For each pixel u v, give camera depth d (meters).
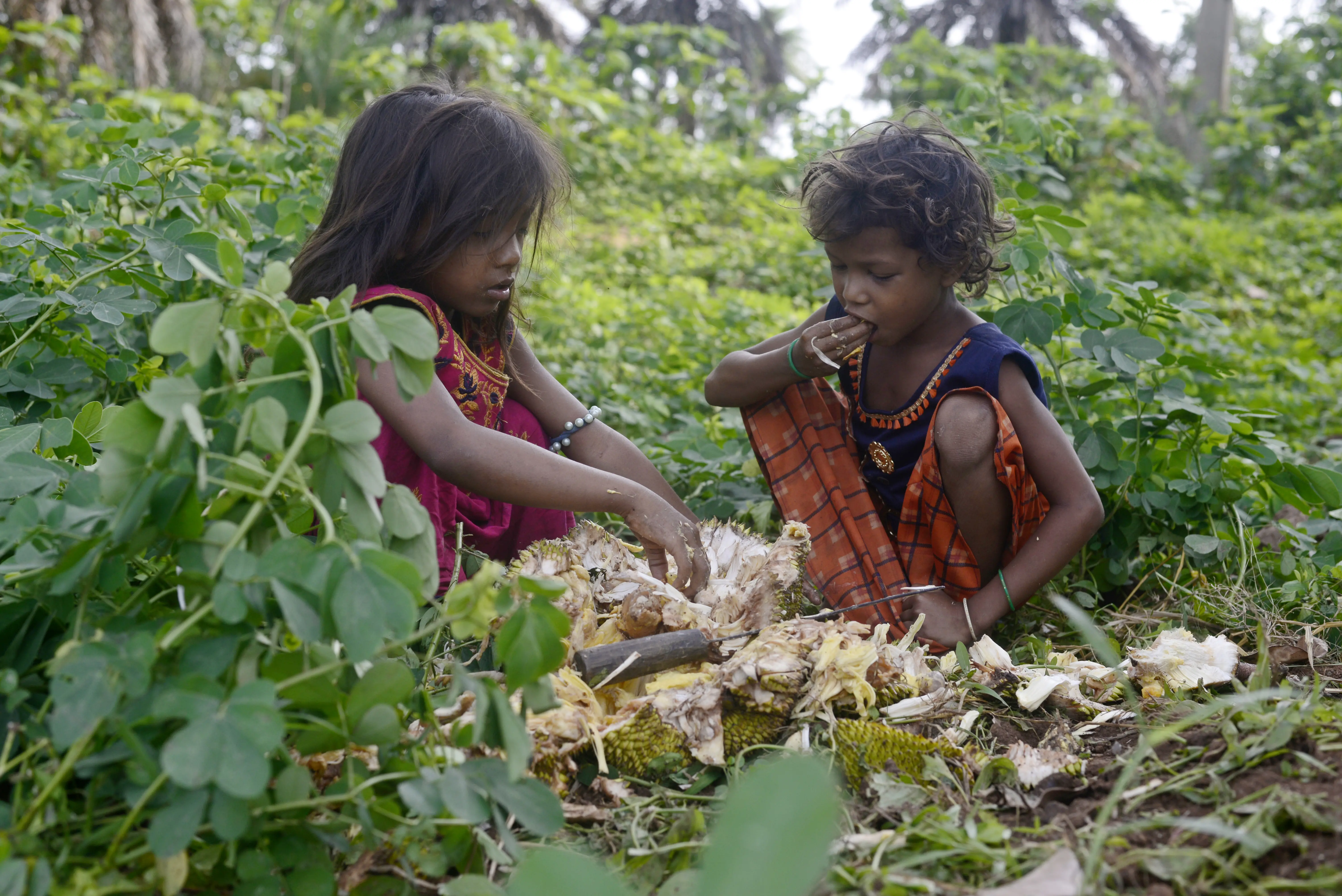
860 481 2.09
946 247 1.85
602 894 0.78
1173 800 1.22
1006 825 1.24
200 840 1.03
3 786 1.14
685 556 1.70
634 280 5.92
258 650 1.04
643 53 10.62
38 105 5.71
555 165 1.95
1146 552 2.26
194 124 2.63
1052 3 17.03
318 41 11.81
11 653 1.16
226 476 1.05
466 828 1.09
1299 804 1.11
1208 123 12.49
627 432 3.16
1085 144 8.81
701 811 1.25
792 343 2.06
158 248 2.04
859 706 1.45
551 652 1.09
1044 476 1.93
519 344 2.19
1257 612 1.91
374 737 1.04
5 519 1.26
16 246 2.10
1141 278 6.46
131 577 1.31
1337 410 4.22
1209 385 3.20
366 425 1.06
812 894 1.07
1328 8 14.34
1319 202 10.29
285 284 1.13
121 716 0.96
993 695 1.58
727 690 1.43
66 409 2.30
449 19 17.00
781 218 7.08
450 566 1.85
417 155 1.77
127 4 9.05
